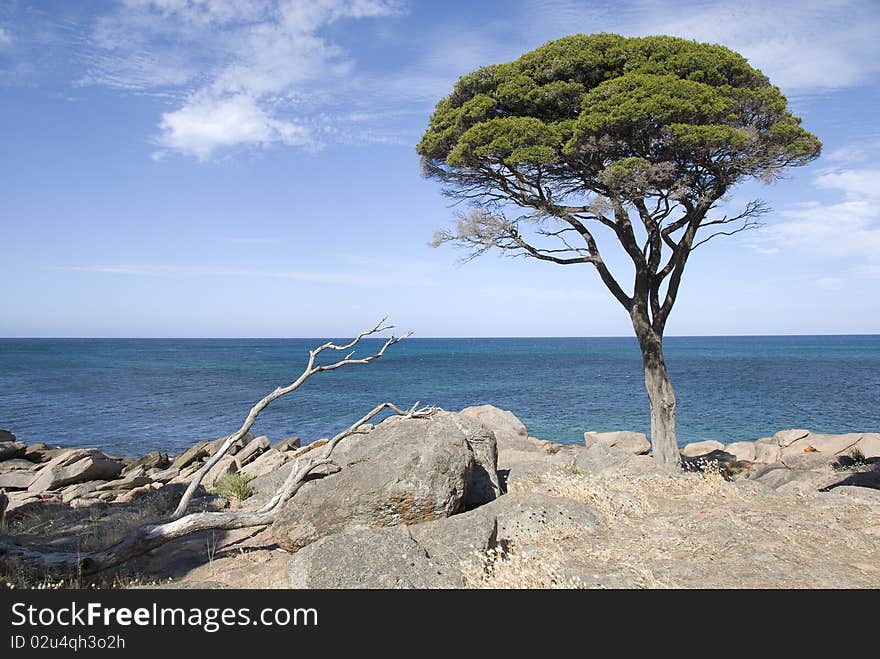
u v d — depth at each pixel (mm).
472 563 6789
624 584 6430
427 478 8344
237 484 13102
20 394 49531
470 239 16734
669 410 15688
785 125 14484
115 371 78688
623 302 16422
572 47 15305
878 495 9516
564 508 8594
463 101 16703
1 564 7578
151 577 7777
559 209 15859
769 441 21875
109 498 14398
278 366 92188
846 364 86938
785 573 6707
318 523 8227
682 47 14984
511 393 50000
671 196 14414
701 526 8352
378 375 72500
